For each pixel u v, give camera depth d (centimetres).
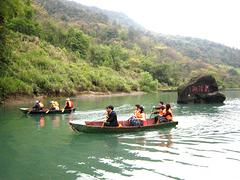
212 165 1288
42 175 1175
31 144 1669
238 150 1532
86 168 1255
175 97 5681
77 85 5469
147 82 7781
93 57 8319
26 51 5366
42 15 11862
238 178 1142
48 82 4644
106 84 6306
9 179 1136
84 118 2645
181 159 1375
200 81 4138
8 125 2250
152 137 1838
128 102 4428
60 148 1581
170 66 10362
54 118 2616
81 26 13875
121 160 1365
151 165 1288
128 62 9988
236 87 11500
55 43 7700
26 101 3984
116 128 1914
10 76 4056
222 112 3125
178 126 2233
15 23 6462
